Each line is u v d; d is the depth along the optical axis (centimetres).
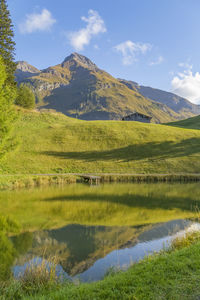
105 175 4125
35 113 7788
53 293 631
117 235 1391
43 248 1199
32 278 764
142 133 6525
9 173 4006
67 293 610
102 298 553
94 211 1988
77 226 1573
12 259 1060
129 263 1000
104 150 5575
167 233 1412
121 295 557
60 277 855
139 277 653
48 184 3606
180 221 1678
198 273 633
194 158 5238
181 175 4172
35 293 669
